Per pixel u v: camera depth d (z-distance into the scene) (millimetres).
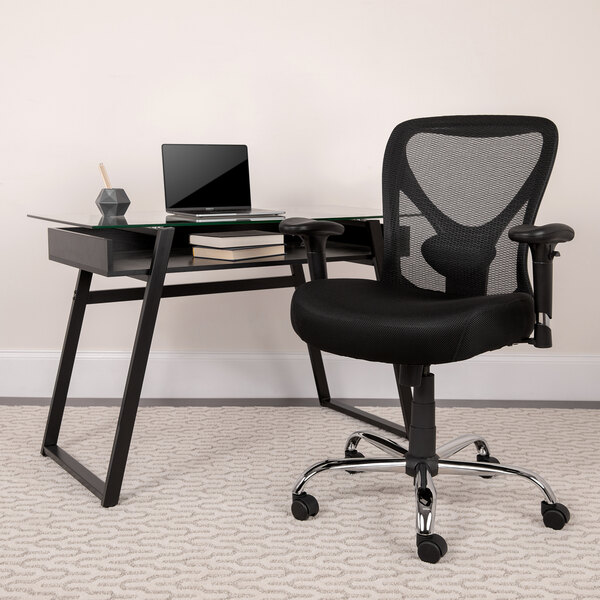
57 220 2373
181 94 3182
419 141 2326
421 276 2322
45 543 1990
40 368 3291
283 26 3166
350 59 3182
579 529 2068
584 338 3281
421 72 3186
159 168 3207
